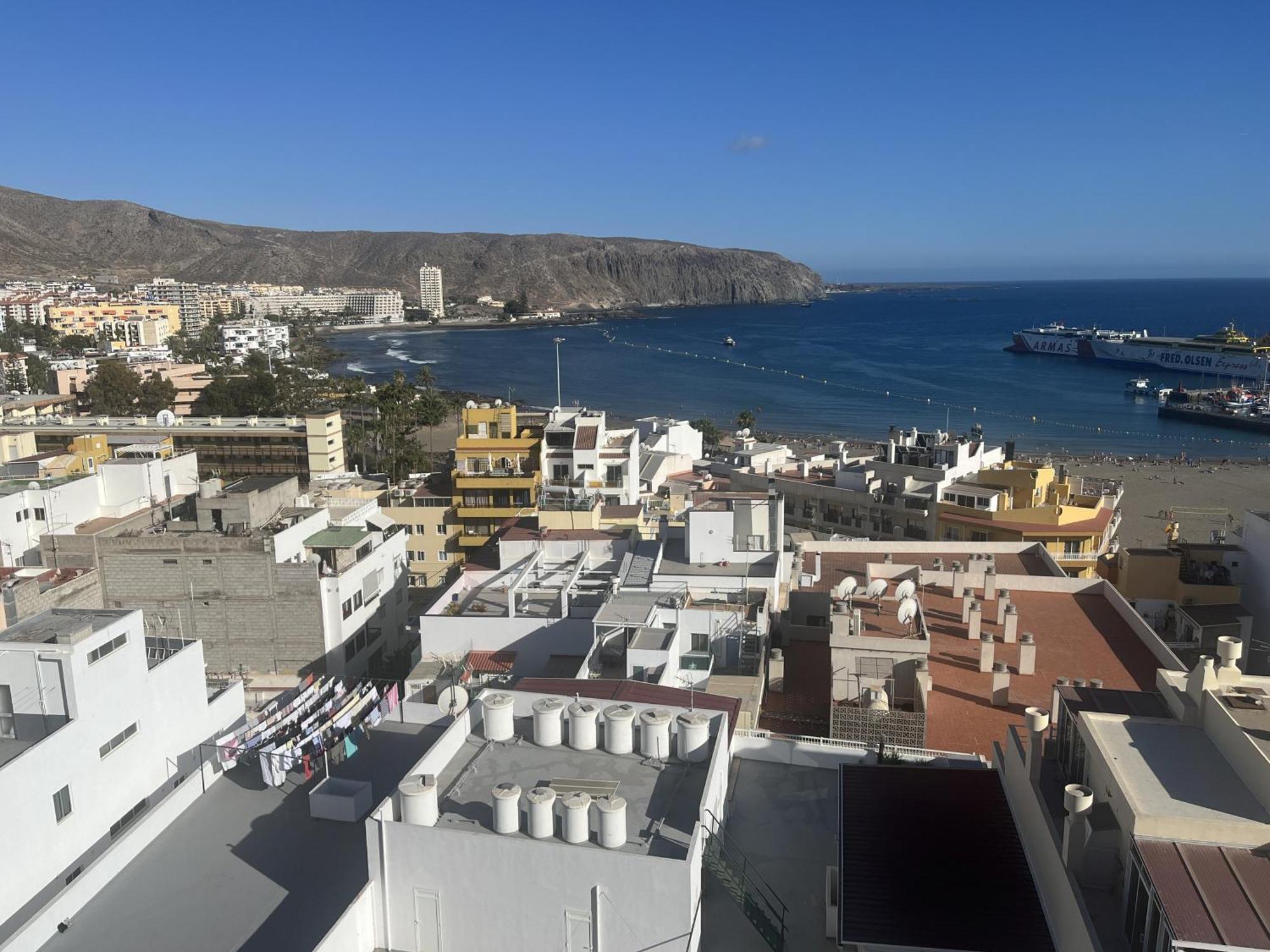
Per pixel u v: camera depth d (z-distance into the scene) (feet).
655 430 521.65
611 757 104.99
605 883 84.28
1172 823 74.33
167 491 275.59
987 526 297.74
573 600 188.85
